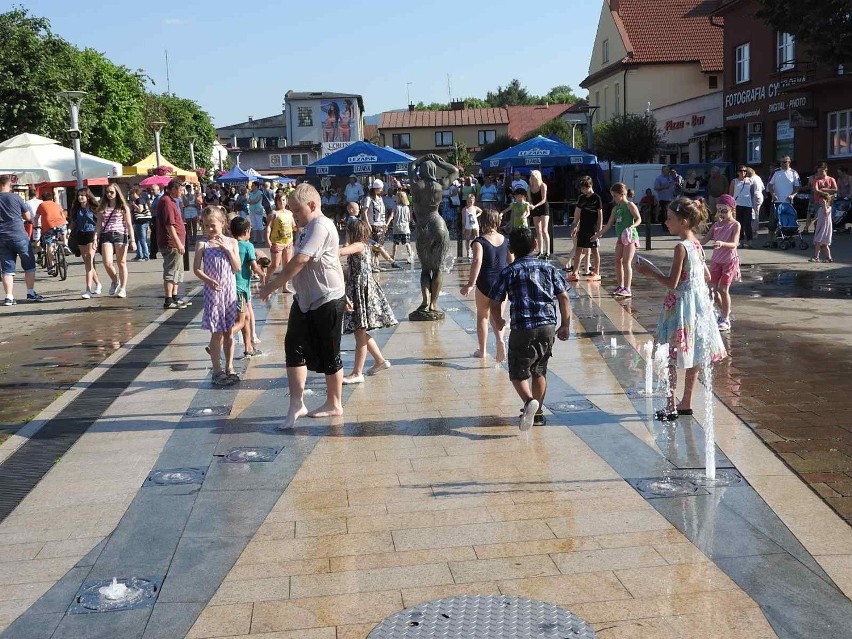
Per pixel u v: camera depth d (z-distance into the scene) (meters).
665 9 53.03
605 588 3.97
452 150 84.06
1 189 14.44
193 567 4.33
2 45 32.19
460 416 6.85
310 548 4.50
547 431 6.38
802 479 5.24
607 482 5.30
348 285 7.99
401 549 4.45
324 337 6.69
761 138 34.22
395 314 12.17
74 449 6.32
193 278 18.33
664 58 50.88
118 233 14.93
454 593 3.97
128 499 5.27
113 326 12.02
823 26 23.91
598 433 6.29
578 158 25.73
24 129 32.75
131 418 7.11
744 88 35.31
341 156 21.66
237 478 5.58
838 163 28.66
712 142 38.88
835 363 8.30
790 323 10.50
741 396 7.18
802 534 4.47
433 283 11.46
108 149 43.50
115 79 44.88
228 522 4.88
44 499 5.33
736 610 3.73
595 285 14.93
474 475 5.50
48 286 17.25
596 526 4.65
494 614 3.76
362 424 6.70
